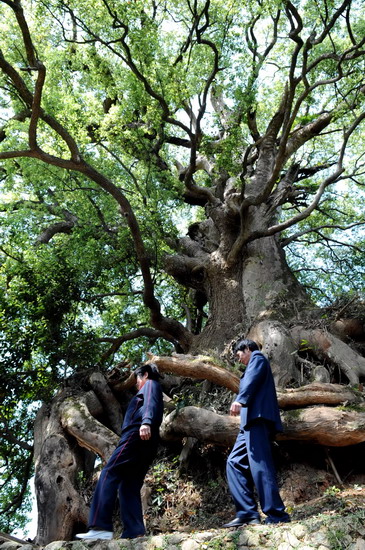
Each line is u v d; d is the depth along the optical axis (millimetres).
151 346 17453
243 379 6086
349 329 11758
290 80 11422
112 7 11898
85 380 12500
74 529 9766
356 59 13250
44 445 10664
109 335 16906
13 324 12117
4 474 14703
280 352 10891
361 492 7613
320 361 11039
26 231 15133
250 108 13570
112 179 15250
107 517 5723
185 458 9898
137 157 14180
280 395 9109
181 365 9867
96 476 10703
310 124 16766
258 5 12258
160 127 14555
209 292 14219
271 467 5766
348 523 5234
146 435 5832
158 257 14531
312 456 9031
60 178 14664
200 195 15469
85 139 13617
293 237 15609
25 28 9281
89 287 14023
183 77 12547
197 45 13344
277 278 13828
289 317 12258
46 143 14258
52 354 12180
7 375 11641
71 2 12617
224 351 12086
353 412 8648
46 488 9992
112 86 13672
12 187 15859
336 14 11453
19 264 13234
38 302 12523
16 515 15703
